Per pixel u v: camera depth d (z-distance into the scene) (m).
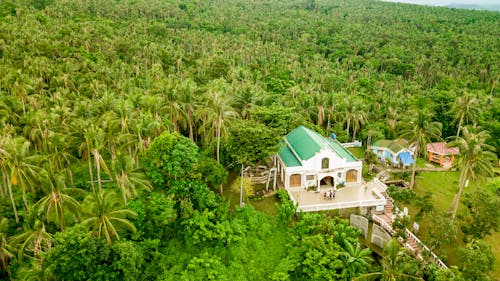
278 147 51.19
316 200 51.78
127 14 183.12
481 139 47.88
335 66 152.50
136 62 108.94
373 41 183.00
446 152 69.94
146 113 58.16
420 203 49.09
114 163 42.50
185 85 66.12
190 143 48.31
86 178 57.19
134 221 42.28
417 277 36.66
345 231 44.03
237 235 45.03
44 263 34.56
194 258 41.34
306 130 62.75
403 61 156.50
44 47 100.12
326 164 54.22
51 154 49.81
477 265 36.72
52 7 160.50
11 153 41.06
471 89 124.56
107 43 119.44
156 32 154.50
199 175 47.00
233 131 51.59
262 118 62.69
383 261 39.00
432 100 90.56
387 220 50.16
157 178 46.31
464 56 150.38
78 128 50.38
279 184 56.84
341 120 83.56
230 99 66.62
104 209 37.62
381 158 70.12
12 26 114.44
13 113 63.59
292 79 127.62
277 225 48.03
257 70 124.38
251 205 50.69
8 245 37.56
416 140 57.56
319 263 40.12
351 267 40.25
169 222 43.56
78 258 33.84
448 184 62.94
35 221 36.75
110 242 37.50
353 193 53.91
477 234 44.22
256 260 44.12
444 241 41.16
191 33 167.38
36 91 77.81
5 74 81.06
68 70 88.62
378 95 105.31
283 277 40.69
